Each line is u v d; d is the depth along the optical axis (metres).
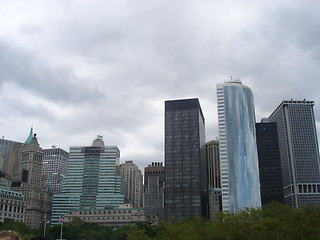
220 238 162.12
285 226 140.38
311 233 143.38
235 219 166.25
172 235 165.88
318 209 159.75
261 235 154.12
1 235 13.60
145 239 190.38
